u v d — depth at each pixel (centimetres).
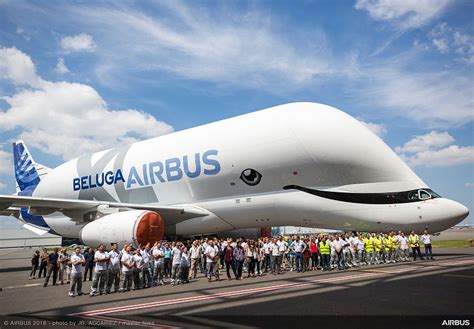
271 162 1647
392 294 827
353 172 1538
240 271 1255
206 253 1248
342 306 723
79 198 2488
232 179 1758
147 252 1216
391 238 1536
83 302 929
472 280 1001
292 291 926
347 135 1555
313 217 1623
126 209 1830
